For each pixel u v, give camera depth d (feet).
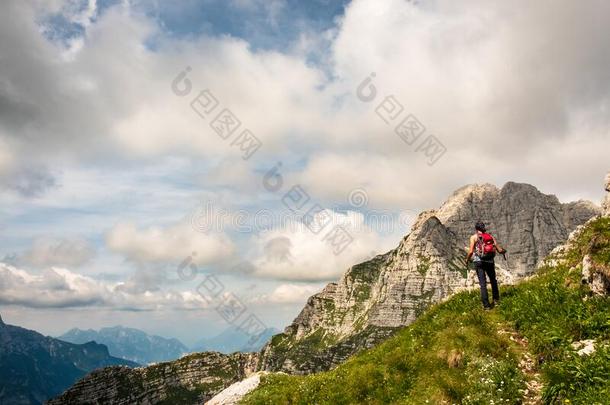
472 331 54.85
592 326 47.34
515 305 58.49
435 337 58.59
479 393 45.52
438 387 49.08
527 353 49.42
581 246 67.72
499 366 47.19
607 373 39.22
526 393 43.60
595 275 52.75
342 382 61.67
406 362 56.65
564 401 38.93
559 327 49.47
